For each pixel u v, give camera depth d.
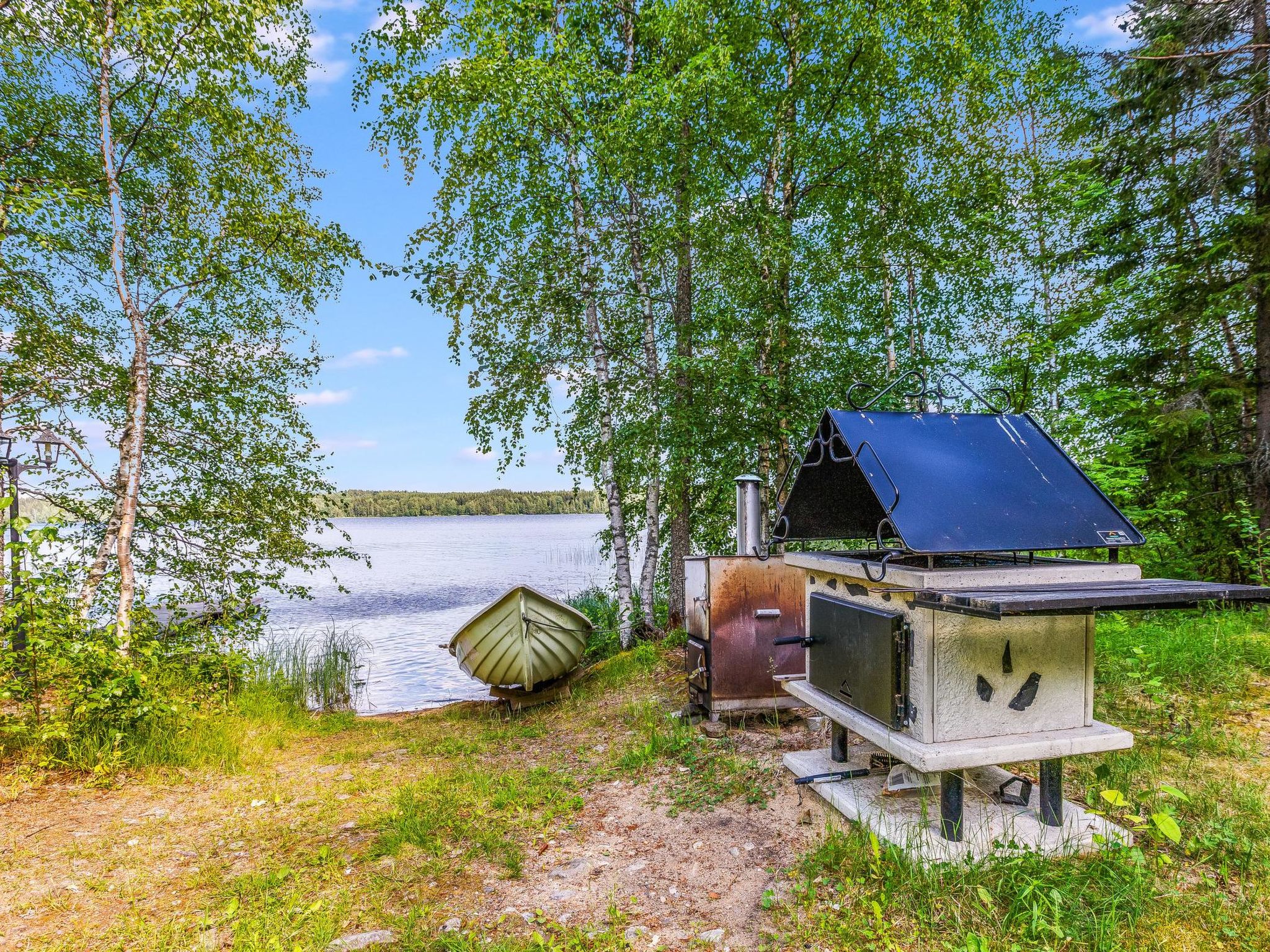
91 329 7.36
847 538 3.75
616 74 8.11
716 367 7.18
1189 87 7.81
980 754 2.43
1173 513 7.48
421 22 7.62
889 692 2.59
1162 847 2.53
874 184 8.28
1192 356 8.38
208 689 5.99
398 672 10.03
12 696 4.51
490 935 2.41
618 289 8.61
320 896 2.75
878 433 2.95
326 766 4.70
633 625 8.98
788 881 2.61
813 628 3.34
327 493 8.57
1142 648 4.77
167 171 7.46
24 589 4.42
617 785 3.90
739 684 4.74
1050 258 9.12
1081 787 3.11
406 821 3.47
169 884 2.90
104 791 4.05
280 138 7.86
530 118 7.17
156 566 7.44
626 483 8.42
